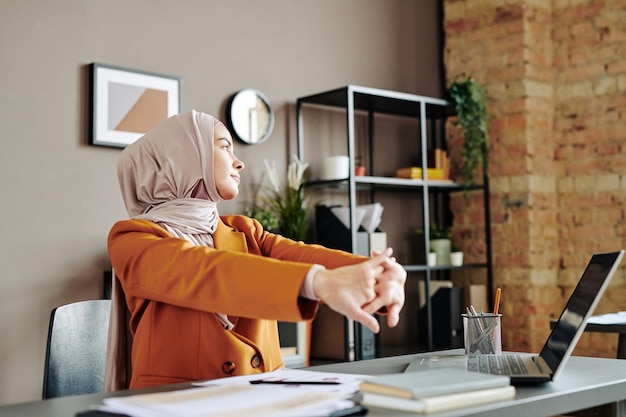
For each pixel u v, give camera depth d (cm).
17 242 307
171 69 359
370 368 157
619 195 421
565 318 146
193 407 104
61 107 323
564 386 129
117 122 335
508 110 438
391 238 448
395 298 132
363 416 103
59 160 321
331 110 425
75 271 321
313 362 381
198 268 132
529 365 144
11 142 309
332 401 108
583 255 433
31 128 314
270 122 391
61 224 319
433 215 468
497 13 445
